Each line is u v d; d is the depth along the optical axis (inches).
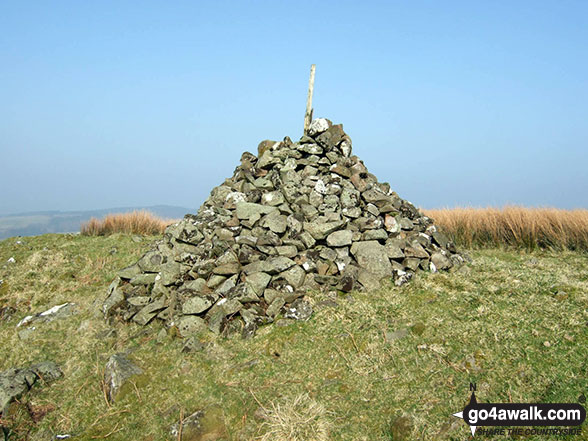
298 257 255.1
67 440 168.6
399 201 311.7
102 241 433.4
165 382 192.7
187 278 256.5
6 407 185.2
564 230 373.1
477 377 172.9
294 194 283.0
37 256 380.5
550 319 203.8
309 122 323.9
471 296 231.3
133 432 168.6
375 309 223.8
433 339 197.3
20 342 253.1
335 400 170.4
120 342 232.8
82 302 302.5
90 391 195.9
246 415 167.9
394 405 164.9
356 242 264.8
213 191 321.4
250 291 232.2
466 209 444.8
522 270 275.9
